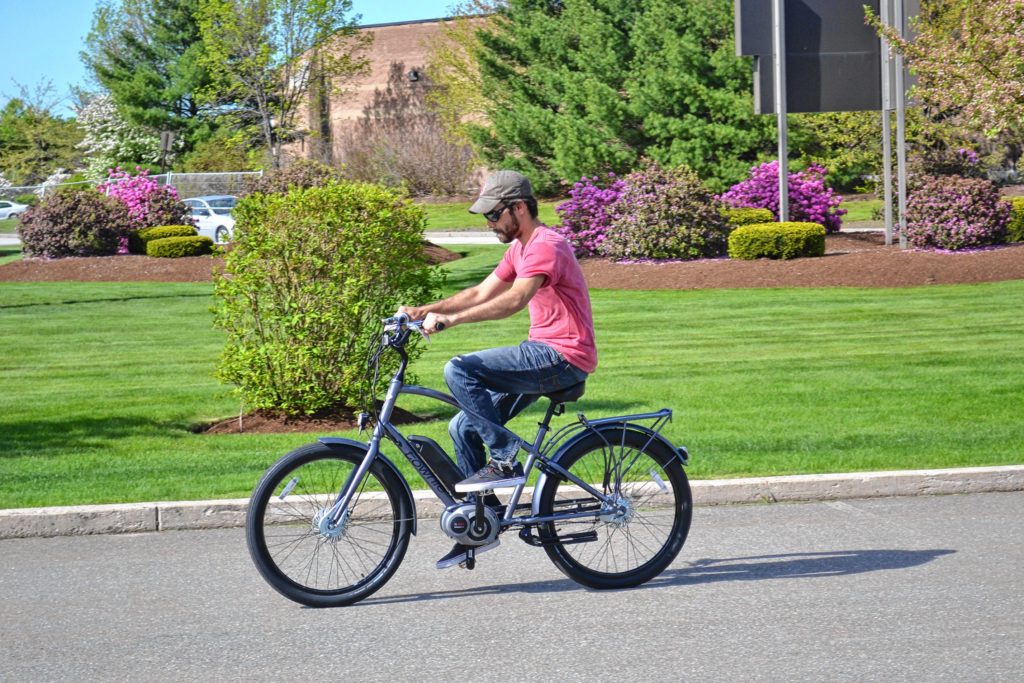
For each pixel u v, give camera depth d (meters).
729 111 37.69
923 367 12.09
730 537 6.62
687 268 21.59
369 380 10.13
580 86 43.81
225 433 10.00
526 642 4.94
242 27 45.66
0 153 72.69
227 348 10.24
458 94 51.94
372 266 10.09
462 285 23.08
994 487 7.54
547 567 6.14
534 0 50.25
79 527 6.93
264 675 4.60
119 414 10.87
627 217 22.81
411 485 7.65
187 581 5.96
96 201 30.44
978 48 17.64
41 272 28.16
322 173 28.59
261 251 9.91
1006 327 14.78
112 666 4.73
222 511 7.06
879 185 29.38
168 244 29.08
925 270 19.84
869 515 7.03
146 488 7.69
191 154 62.00
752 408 10.19
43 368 14.44
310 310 10.05
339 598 5.52
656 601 5.49
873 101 22.78
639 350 14.21
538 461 5.75
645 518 5.93
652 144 40.53
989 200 21.53
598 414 10.15
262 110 47.12
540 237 5.59
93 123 67.81
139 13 65.31
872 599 5.41
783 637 4.92
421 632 5.11
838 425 9.30
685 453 5.88
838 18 22.53
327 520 5.52
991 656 4.62
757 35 22.62
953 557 6.08
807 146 38.25
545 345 5.61
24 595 5.75
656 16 41.19
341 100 59.09
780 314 16.94
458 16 52.19
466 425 5.73
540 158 46.16
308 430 10.02
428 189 52.62
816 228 21.59
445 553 6.42
